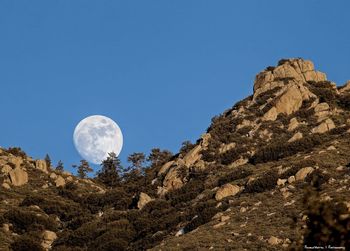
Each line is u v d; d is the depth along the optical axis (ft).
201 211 395.96
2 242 409.08
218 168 471.62
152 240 384.06
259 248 295.48
